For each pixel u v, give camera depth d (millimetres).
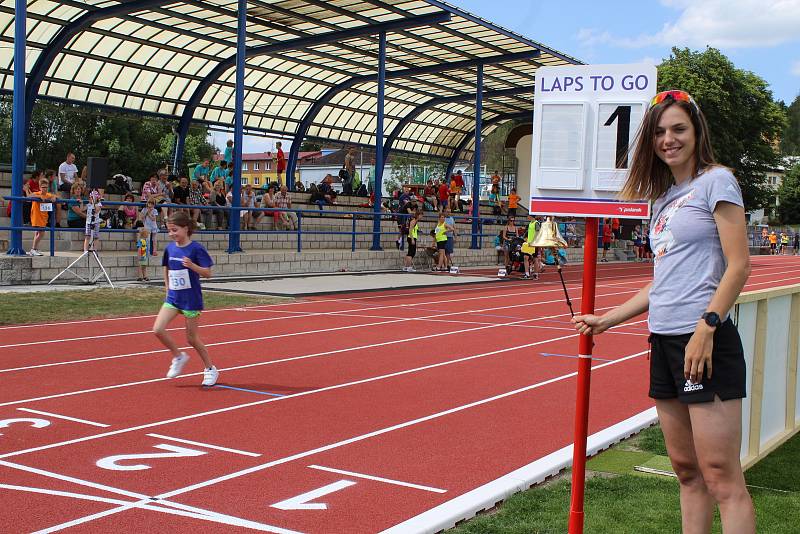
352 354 11492
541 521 5012
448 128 46000
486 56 32875
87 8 24422
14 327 12820
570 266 38031
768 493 5832
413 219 29203
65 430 7066
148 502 5262
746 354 6234
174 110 32250
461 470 6148
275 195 28984
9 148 57406
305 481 5789
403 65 33812
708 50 57000
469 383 9641
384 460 6375
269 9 25641
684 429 3717
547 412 8211
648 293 3916
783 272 39219
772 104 58875
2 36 24719
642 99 4047
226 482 5727
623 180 4031
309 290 20109
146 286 18828
